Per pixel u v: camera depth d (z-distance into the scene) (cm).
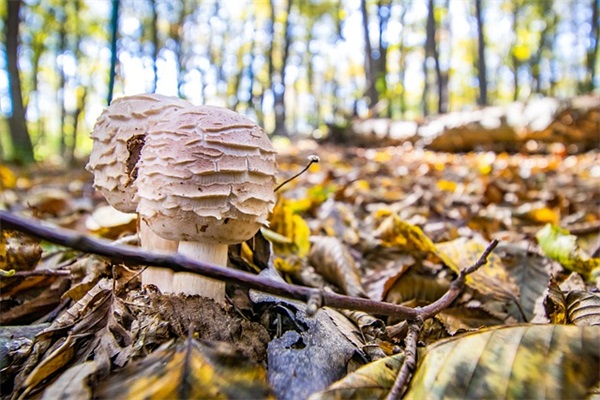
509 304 30
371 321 24
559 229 36
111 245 15
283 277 34
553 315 24
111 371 18
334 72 591
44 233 15
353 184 87
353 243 42
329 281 35
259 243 30
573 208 67
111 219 44
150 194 22
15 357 21
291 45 522
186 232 22
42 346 21
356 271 35
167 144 22
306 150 195
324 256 35
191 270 16
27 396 18
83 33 458
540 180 96
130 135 25
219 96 539
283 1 497
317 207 61
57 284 29
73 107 550
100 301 22
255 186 22
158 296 22
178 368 16
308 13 509
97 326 21
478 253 34
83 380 17
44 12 415
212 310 22
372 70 320
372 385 17
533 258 36
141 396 15
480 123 172
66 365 19
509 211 57
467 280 31
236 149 22
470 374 16
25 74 486
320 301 16
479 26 321
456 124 179
